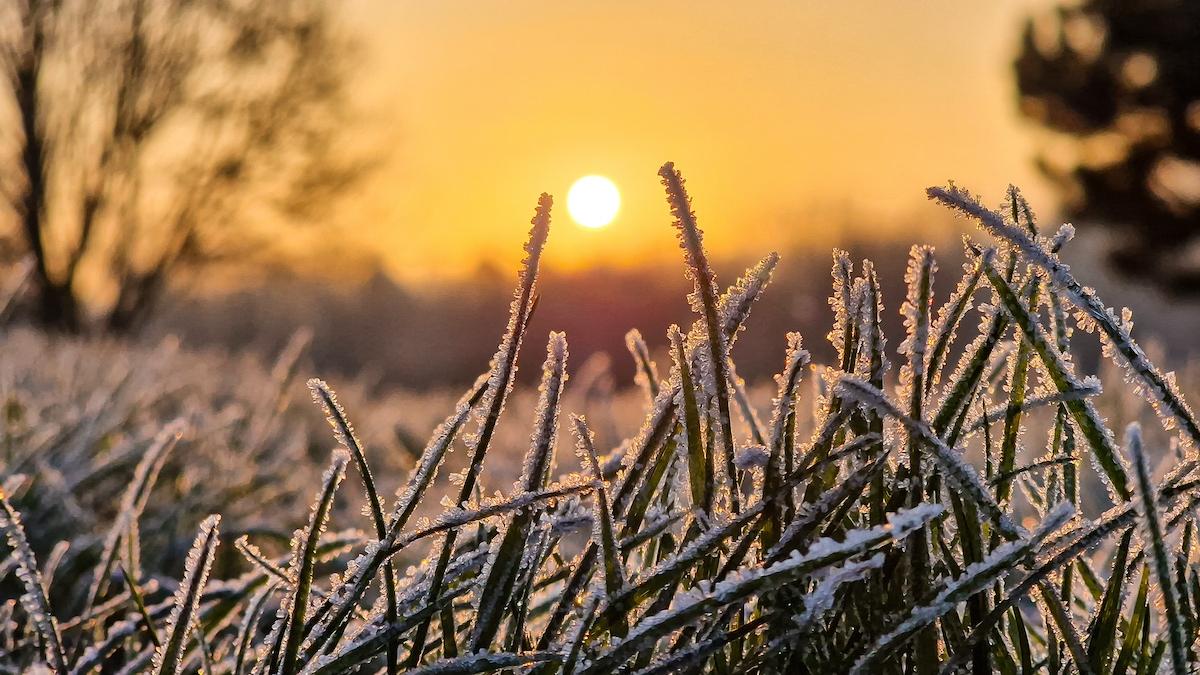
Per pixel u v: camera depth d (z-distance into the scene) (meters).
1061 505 0.34
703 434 0.38
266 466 0.94
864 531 0.33
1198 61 5.42
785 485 0.35
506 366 0.37
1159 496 0.36
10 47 5.37
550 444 0.36
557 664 0.35
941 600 0.34
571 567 0.39
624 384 5.16
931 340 0.37
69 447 0.85
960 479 0.35
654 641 0.33
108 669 0.51
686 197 0.36
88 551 0.62
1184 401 0.36
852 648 0.36
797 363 0.36
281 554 0.79
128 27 5.39
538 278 0.37
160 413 1.40
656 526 0.37
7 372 1.10
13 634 0.53
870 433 0.36
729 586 0.33
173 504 0.76
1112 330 0.36
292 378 1.02
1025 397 0.38
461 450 1.24
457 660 0.35
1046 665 0.39
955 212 0.36
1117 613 0.36
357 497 0.99
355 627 0.39
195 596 0.37
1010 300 0.36
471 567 0.38
